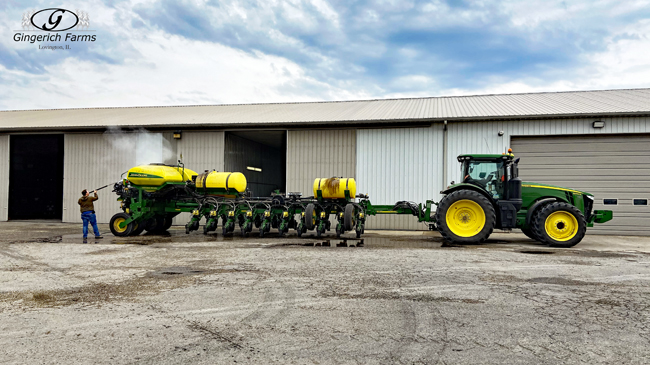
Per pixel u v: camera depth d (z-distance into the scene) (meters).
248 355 3.00
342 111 15.62
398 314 3.96
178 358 2.94
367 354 3.02
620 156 12.52
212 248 8.45
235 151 16.42
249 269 6.12
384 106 16.30
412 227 13.52
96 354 3.01
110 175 15.52
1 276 5.63
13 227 13.92
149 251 7.99
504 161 9.68
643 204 12.37
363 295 4.64
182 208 11.48
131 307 4.17
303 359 2.93
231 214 10.85
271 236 10.96
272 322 3.72
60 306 4.20
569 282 5.34
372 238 10.62
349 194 10.59
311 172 14.29
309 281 5.32
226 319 3.80
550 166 12.92
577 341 3.30
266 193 20.64
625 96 14.75
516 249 8.53
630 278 5.61
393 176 13.70
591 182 12.67
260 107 18.17
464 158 10.05
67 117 17.64
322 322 3.72
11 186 16.64
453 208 9.50
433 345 3.20
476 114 13.19
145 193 11.09
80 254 7.61
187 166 15.10
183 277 5.55
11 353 3.02
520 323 3.72
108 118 16.83
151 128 15.30
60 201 19.78
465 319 3.82
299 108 17.12
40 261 6.83
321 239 10.27
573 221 9.02
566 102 14.41
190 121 15.18
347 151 14.06
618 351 3.11
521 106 14.12
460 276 5.66
